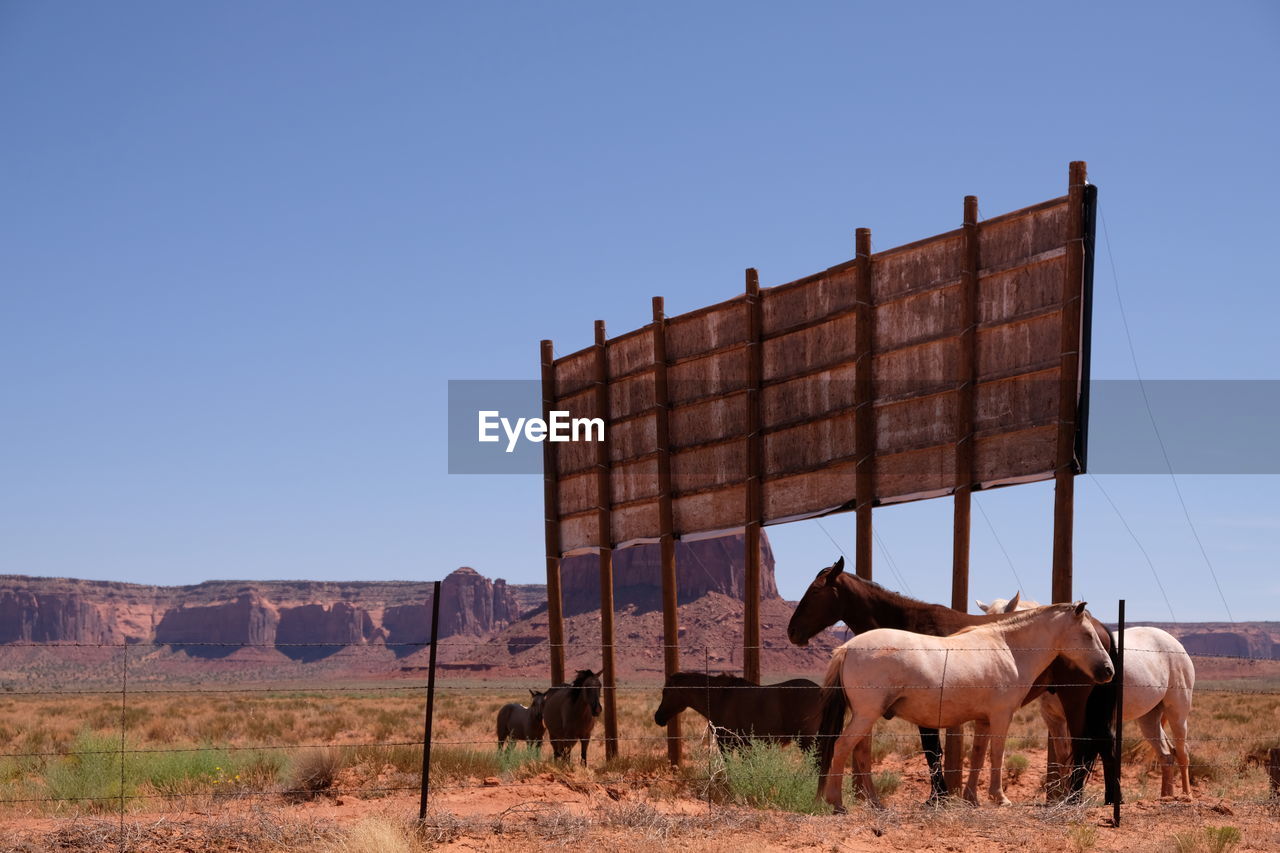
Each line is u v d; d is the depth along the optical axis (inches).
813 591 535.5
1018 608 529.3
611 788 532.7
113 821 395.5
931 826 410.0
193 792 536.4
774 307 702.5
